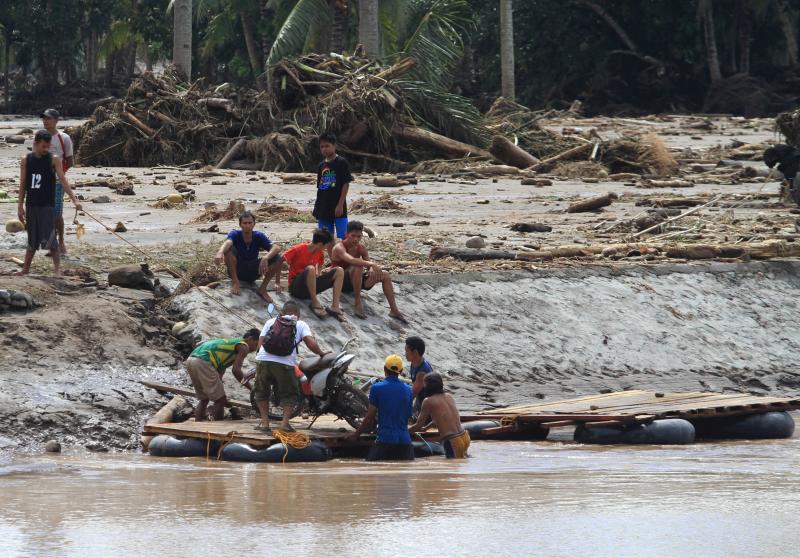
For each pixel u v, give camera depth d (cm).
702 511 2897
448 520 2758
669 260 7575
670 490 3275
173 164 13962
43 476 3556
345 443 4188
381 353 5594
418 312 6119
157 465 3878
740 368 6594
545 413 4812
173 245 7019
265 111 14138
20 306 5112
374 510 2905
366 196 10744
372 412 4147
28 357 4784
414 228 8562
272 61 16512
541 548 2444
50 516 2803
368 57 15338
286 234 7762
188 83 15312
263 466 3884
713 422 5103
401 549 2422
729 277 7488
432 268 6694
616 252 7612
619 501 3056
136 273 5703
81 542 2483
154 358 5050
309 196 10569
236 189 11100
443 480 3491
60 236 5922
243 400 4844
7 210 8719
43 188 5397
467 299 6397
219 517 2797
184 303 5500
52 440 4297
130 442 4416
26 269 5478
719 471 3744
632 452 4403
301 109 13888
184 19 15638
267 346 4178
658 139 13575
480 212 9750
